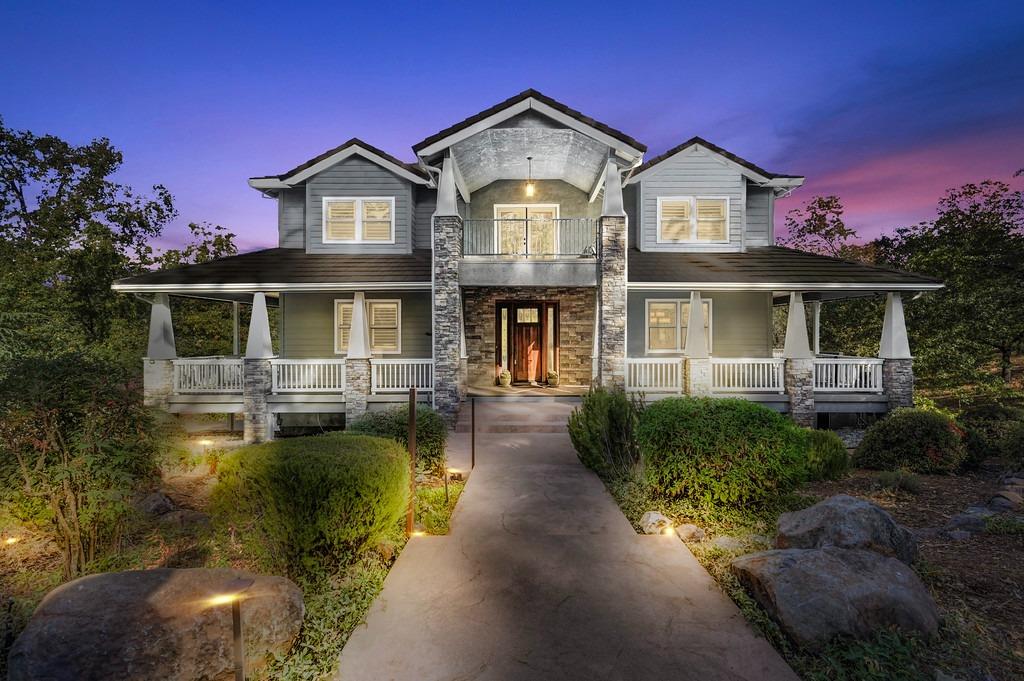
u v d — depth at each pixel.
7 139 24.92
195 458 6.84
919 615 4.09
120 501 5.71
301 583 4.97
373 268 15.20
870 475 9.88
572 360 17.84
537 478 8.73
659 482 7.22
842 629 3.95
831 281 13.73
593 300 17.78
